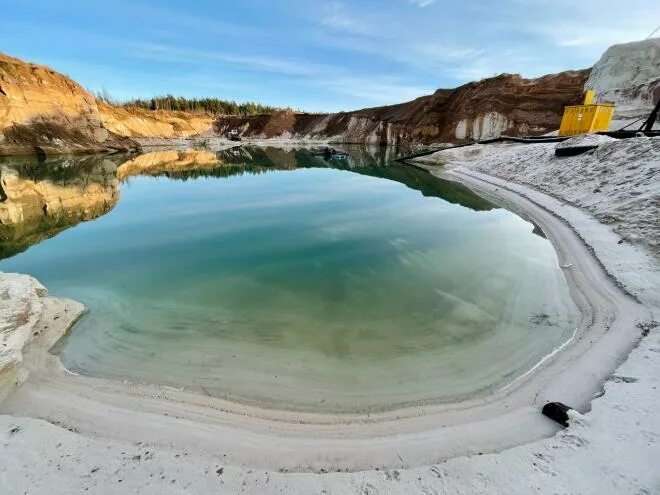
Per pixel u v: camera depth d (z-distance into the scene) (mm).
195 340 6699
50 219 15656
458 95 57188
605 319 6914
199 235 13227
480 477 3691
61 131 42219
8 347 5570
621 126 31203
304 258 10852
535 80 48688
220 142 78750
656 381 4832
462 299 8164
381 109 78312
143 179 27078
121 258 10984
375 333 6918
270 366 5941
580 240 11008
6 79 37469
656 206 10383
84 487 3666
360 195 20703
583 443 3994
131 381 5555
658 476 3490
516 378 5559
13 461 3955
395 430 4582
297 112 102312
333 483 3725
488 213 16156
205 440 4402
